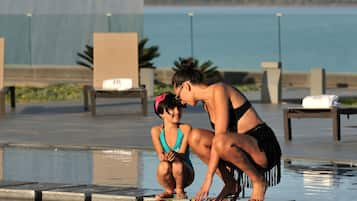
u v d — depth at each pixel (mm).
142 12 51562
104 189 18031
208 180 15930
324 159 22578
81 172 21312
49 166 22297
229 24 183750
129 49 36031
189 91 16438
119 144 26000
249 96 42781
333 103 26016
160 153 17219
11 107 38094
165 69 52688
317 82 39688
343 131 28500
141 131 29203
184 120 32562
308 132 28422
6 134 28719
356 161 22188
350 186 18891
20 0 56906
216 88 16203
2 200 17844
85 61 55312
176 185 17203
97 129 29875
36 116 34438
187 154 17312
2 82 35938
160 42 156750
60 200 17719
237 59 131125
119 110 36719
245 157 15969
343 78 49500
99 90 34188
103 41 36062
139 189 18047
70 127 30562
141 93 34000
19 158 23766
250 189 18266
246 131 16234
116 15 52844
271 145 16219
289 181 19562
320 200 17453
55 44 56562
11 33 62125
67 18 55875
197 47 147875
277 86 39188
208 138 16547
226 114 16078
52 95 44594
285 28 171250
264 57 133000
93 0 54562
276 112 35094
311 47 143500
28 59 61688
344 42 148750
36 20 56844
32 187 18312
